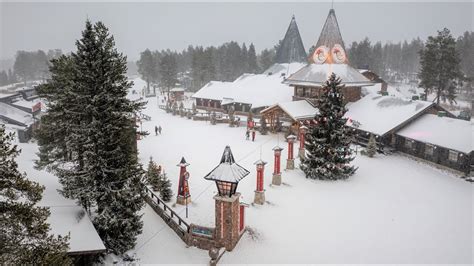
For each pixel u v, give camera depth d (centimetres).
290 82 5628
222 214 2092
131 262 2006
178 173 3456
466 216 2636
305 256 2089
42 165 2606
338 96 3344
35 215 1368
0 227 1315
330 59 5488
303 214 2598
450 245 2238
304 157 3672
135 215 2119
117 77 2073
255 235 2288
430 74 6247
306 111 4909
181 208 2653
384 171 3625
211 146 4531
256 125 5703
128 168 2089
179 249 2161
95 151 2031
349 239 2278
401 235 2342
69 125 2211
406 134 4175
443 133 3878
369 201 2859
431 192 3100
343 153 3284
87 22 2000
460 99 9175
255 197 2731
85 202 2117
